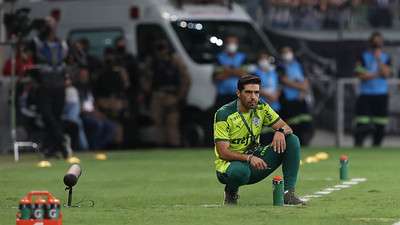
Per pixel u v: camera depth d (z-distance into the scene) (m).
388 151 70.88
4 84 70.75
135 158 64.38
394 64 86.69
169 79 74.69
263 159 36.56
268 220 33.16
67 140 64.50
